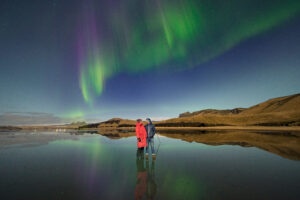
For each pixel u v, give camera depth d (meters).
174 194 2.85
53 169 4.66
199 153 7.24
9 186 3.31
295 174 4.05
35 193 2.94
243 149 8.26
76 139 15.21
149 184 3.37
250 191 2.97
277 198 2.67
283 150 7.78
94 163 5.41
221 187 3.18
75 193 2.94
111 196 2.79
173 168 4.71
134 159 6.03
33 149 8.76
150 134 6.10
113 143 11.67
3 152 7.71
